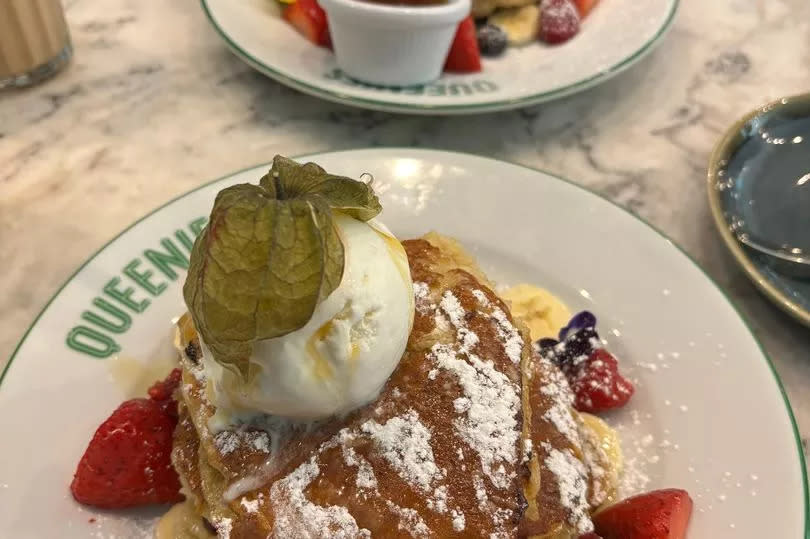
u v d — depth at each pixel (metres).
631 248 0.25
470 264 0.24
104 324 0.23
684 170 0.31
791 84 0.35
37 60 0.34
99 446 0.19
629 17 0.36
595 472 0.20
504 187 0.27
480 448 0.18
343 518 0.17
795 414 0.23
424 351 0.19
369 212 0.17
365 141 0.32
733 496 0.19
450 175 0.27
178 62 0.36
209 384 0.19
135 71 0.35
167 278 0.24
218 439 0.18
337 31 0.30
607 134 0.33
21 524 0.19
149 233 0.25
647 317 0.24
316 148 0.32
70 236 0.28
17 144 0.31
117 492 0.19
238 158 0.31
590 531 0.19
